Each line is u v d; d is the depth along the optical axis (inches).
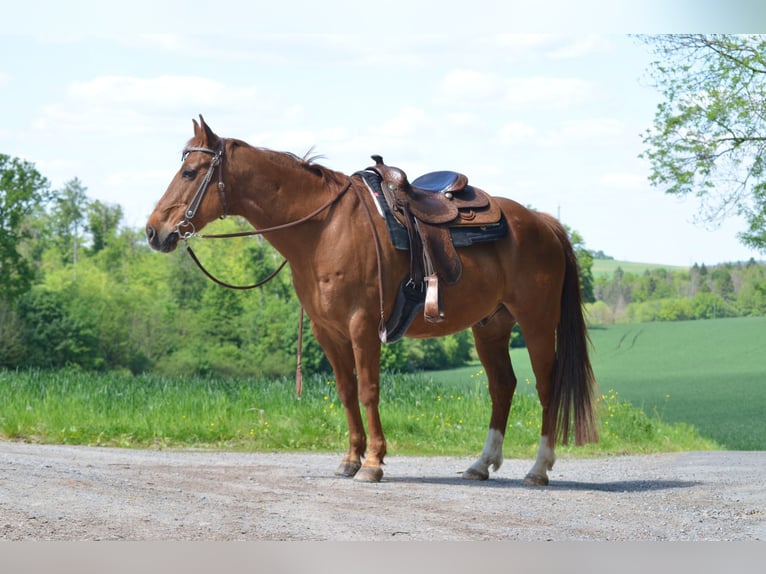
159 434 429.4
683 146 686.5
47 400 482.9
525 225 289.9
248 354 2588.6
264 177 263.4
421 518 210.4
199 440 429.7
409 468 343.9
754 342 2509.8
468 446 447.5
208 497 226.4
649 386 1843.0
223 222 2844.5
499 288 284.4
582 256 2913.4
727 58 676.1
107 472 270.4
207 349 2605.8
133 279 3031.5
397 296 268.8
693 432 652.1
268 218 265.6
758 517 229.8
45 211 3312.0
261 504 220.1
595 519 219.8
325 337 274.7
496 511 224.2
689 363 2283.5
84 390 541.6
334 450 420.2
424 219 269.1
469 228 277.0
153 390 545.0
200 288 2790.4
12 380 592.4
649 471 356.2
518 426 484.1
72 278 2918.3
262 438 434.9
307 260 265.0
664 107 689.0
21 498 208.2
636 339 2647.6
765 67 671.1
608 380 1982.0
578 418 289.9
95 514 197.2
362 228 263.1
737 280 3112.7
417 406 523.8
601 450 476.7
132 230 3329.2
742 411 1358.3
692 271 3193.9
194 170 261.0
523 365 2033.7
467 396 551.5
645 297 3142.2
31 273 2278.5
